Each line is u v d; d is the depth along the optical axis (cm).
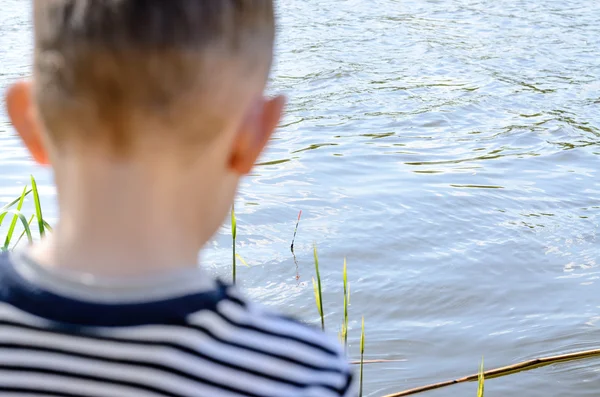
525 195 582
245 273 455
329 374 88
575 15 1246
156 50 82
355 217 530
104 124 83
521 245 500
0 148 629
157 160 85
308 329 89
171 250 86
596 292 451
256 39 88
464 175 618
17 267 87
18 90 95
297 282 450
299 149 668
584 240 512
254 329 86
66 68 83
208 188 89
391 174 615
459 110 788
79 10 83
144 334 82
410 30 1145
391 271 465
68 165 86
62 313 83
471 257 483
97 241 85
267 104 92
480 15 1248
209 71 84
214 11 84
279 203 547
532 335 410
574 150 682
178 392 82
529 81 901
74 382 82
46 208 507
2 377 83
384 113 777
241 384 84
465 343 403
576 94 854
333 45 1050
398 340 404
